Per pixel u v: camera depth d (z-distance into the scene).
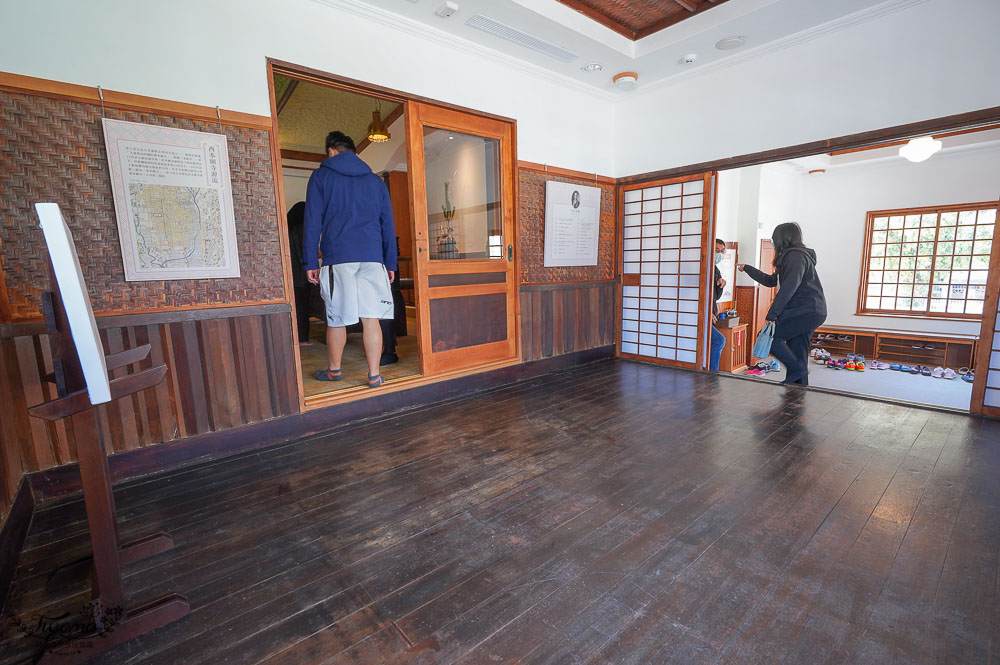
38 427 2.04
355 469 2.37
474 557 1.65
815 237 7.99
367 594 1.47
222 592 1.49
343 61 2.82
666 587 1.47
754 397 3.50
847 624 1.30
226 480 2.27
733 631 1.29
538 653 1.23
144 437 2.30
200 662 1.22
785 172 7.46
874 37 3.08
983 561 1.56
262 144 2.55
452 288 3.56
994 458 2.36
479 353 3.80
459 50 3.39
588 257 4.59
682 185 4.34
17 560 1.65
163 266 2.29
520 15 3.02
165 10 2.22
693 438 2.70
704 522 1.84
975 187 6.54
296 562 1.64
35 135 1.96
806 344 3.89
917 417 2.99
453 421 3.06
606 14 3.39
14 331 1.94
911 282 7.20
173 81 2.27
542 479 2.23
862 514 1.87
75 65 2.03
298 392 2.78
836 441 2.62
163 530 1.84
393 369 3.73
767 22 3.20
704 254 4.24
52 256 1.06
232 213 2.46
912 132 3.00
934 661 1.17
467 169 3.59
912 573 1.51
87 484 1.22
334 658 1.23
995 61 2.67
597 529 1.81
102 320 2.15
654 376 4.21
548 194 4.10
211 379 2.47
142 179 2.20
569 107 4.25
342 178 2.95
